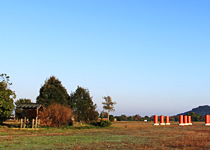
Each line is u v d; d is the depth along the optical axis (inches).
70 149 773.3
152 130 1704.0
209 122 2454.5
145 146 834.2
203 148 818.8
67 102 2169.0
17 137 1151.0
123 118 5182.1
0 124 1904.5
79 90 2255.2
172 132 1496.1
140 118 5196.9
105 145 882.8
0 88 1736.0
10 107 1748.3
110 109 3196.4
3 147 816.9
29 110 1813.5
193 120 4825.3
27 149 778.2
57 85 2161.7
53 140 1026.7
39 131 1518.2
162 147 826.8
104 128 1926.7
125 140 1048.2
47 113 1759.4
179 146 852.6
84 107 2210.9
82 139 1087.6
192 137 1159.6
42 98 2069.4
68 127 1788.9
